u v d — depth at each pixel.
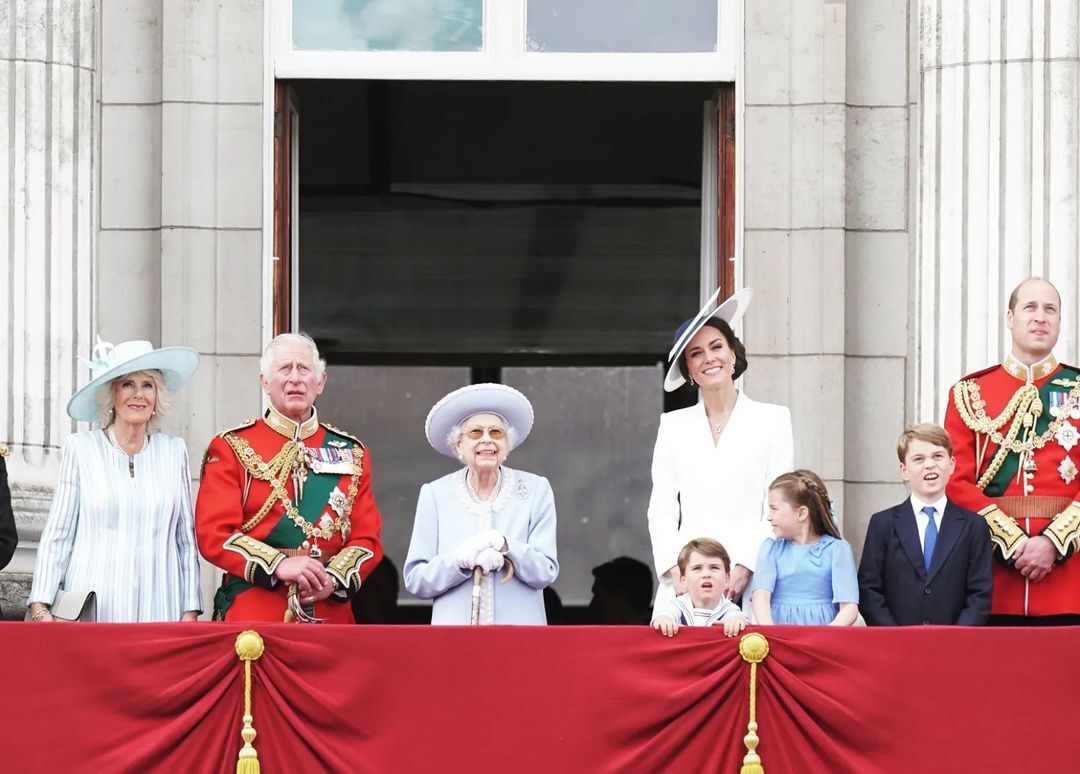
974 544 28.78
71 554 28.50
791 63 35.94
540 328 55.12
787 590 28.91
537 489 29.61
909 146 36.00
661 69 36.72
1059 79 34.59
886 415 35.69
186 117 35.75
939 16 35.31
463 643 26.91
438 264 53.78
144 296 35.72
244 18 35.97
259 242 35.69
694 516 30.03
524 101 47.94
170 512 28.73
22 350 33.81
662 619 27.05
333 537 29.03
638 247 53.31
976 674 26.94
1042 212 34.34
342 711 26.66
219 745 26.59
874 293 35.88
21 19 34.66
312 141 50.09
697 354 30.28
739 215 35.97
